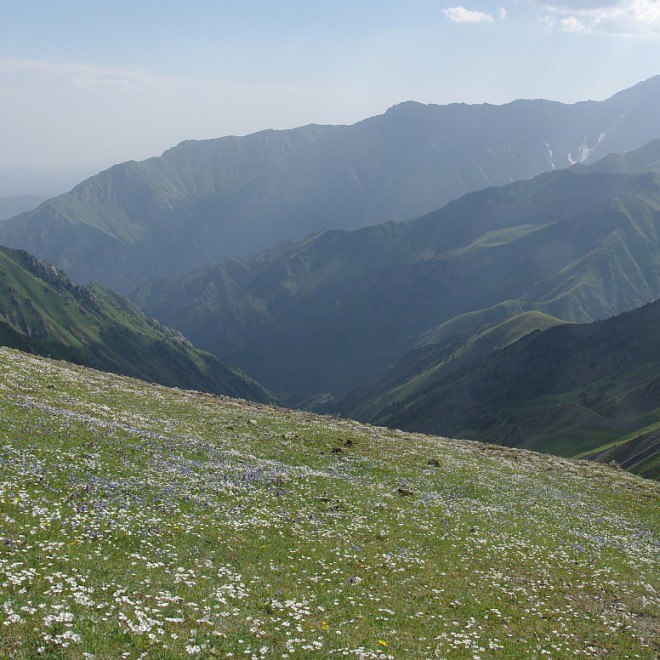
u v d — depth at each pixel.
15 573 15.79
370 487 39.03
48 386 49.16
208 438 45.69
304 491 34.50
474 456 64.25
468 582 24.45
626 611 24.94
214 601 17.53
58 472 26.70
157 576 18.53
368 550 26.19
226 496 29.94
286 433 54.25
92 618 14.43
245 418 59.44
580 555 32.03
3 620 13.16
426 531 30.86
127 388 62.06
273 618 17.33
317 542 25.97
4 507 20.75
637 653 20.66
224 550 22.67
